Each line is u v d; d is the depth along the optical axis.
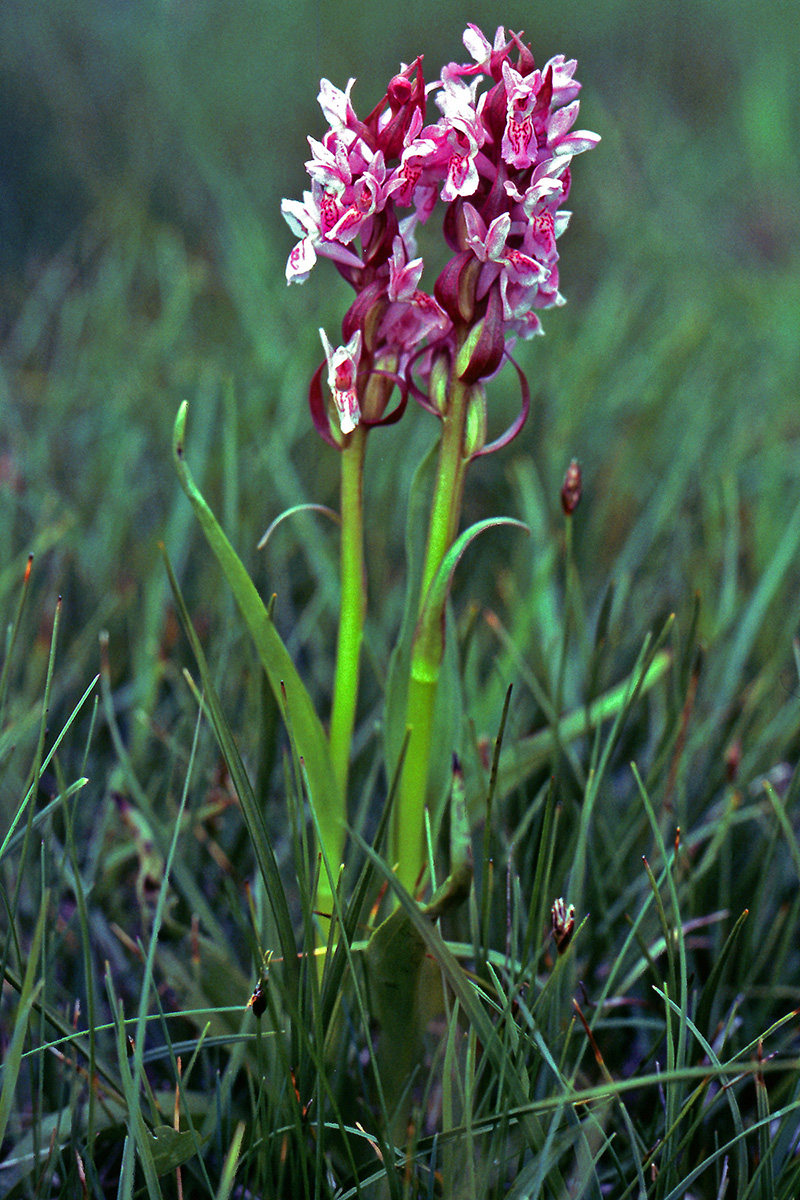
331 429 0.35
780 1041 0.38
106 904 0.40
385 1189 0.35
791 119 1.18
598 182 1.06
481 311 0.34
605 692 0.45
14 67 0.97
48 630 0.44
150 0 1.17
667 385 0.70
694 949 0.40
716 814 0.43
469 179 0.33
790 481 0.63
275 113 1.14
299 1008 0.35
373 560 0.51
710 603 0.48
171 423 0.60
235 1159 0.33
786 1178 0.35
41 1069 0.35
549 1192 0.35
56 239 0.92
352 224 0.34
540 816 0.40
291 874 0.40
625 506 0.60
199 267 0.82
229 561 0.35
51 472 0.58
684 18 1.36
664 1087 0.36
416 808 0.36
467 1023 0.37
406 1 1.21
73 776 0.42
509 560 0.55
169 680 0.46
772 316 0.82
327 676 0.46
